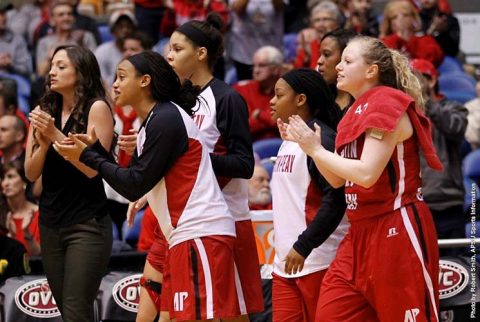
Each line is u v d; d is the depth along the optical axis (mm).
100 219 15984
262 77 26547
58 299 16344
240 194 16109
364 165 13797
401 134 14047
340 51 17141
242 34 30250
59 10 31922
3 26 33250
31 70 33688
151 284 16406
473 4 36062
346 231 15719
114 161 16141
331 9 27578
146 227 19609
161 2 33250
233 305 14742
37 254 21828
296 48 31250
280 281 16016
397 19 28578
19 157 22938
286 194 15844
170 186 14555
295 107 15898
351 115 14227
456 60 31406
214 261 14523
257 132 26516
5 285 17781
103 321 17656
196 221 14508
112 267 18266
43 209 16109
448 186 21594
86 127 15875
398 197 14148
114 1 38938
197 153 14609
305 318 15859
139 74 14711
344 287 14469
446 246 17781
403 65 14492
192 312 14445
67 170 15844
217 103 15883
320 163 14070
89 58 16094
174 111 14508
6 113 26188
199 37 16109
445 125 21578
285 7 33000
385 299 14109
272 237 18328
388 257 14055
